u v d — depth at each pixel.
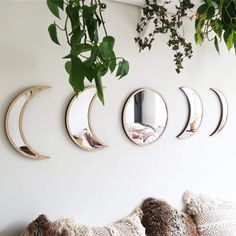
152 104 2.07
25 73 1.66
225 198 2.38
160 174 2.14
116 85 1.94
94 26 0.90
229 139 2.50
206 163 2.37
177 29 2.16
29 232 1.58
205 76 2.33
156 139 2.10
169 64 2.14
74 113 1.79
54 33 1.05
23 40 1.65
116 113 1.95
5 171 1.61
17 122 1.62
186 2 1.78
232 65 2.48
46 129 1.72
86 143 1.84
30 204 1.68
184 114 2.23
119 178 1.97
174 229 1.95
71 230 1.65
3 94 1.60
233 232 2.12
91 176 1.87
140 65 2.02
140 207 2.05
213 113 2.39
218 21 1.12
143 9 1.84
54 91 1.74
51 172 1.74
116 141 1.95
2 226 1.61
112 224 1.88
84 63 0.83
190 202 2.22
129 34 1.98
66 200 1.79
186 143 2.26
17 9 1.63
